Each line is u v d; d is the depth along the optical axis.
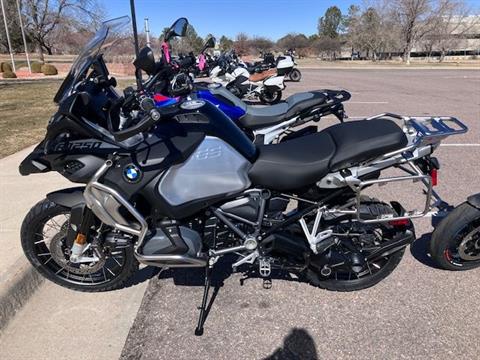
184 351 2.50
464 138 7.16
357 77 21.91
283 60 11.45
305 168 2.52
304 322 2.72
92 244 2.77
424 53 65.56
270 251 2.75
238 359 2.44
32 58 46.00
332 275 3.00
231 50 12.66
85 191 2.47
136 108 2.49
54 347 2.53
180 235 2.58
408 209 4.30
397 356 2.44
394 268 2.98
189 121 2.49
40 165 2.51
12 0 40.06
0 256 3.09
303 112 5.28
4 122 8.34
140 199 2.60
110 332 2.65
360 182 2.55
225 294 3.00
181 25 3.07
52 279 2.98
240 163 2.51
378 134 2.59
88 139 2.42
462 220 2.93
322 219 2.79
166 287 3.10
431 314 2.78
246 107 5.34
